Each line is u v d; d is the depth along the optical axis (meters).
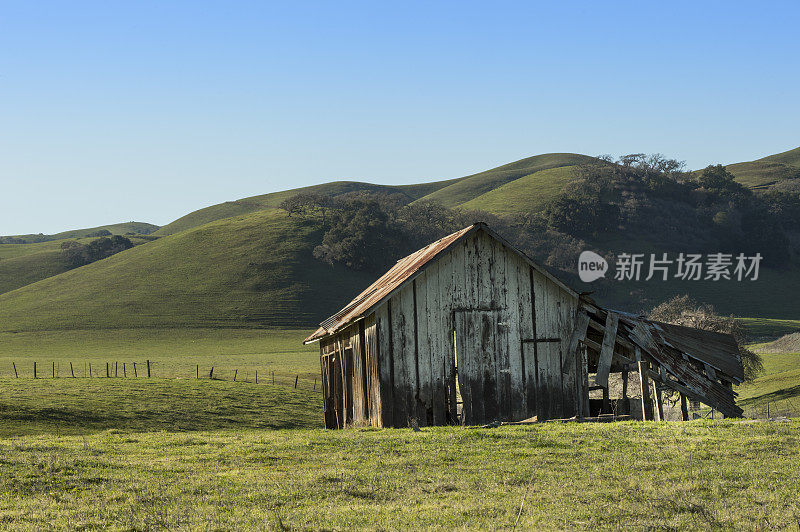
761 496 10.74
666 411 33.50
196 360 95.62
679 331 27.69
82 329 132.50
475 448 15.81
